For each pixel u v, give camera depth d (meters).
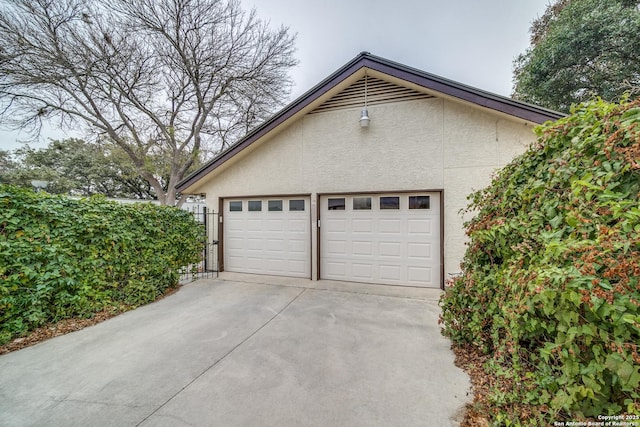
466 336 3.06
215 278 6.74
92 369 2.81
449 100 5.57
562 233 1.85
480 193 3.29
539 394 1.76
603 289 1.38
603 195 1.61
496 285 2.54
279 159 6.85
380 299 5.09
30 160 19.55
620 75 8.66
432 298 5.12
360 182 6.19
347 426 2.03
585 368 1.48
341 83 6.04
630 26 7.96
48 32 10.62
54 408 2.25
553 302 1.57
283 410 2.20
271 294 5.44
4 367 2.86
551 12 11.86
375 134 6.08
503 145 5.29
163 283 5.48
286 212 6.89
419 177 5.79
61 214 3.99
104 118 13.21
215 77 14.02
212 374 2.72
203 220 7.56
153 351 3.19
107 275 4.51
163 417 2.14
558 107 10.45
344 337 3.53
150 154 14.26
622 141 1.69
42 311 3.74
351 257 6.33
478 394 2.31
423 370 2.75
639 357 1.29
